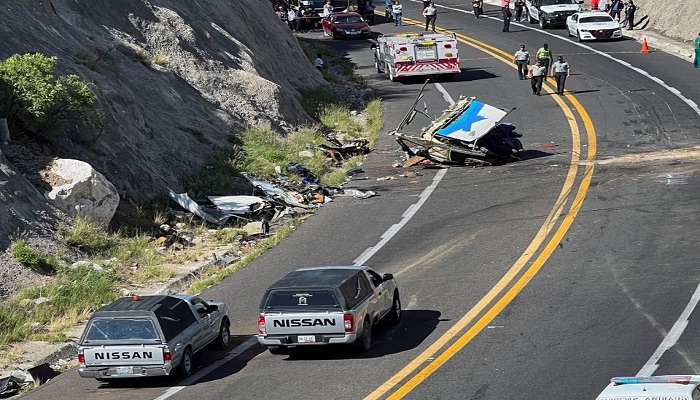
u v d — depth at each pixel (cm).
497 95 10650
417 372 3900
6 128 6125
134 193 6606
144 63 8194
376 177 7756
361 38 15300
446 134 7894
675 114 9288
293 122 9025
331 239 6169
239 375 4050
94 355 3947
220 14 9894
